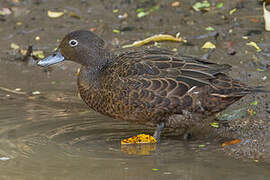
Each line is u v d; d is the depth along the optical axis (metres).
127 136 11.02
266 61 13.75
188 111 10.29
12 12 18.08
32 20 17.52
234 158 9.74
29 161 9.70
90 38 11.20
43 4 18.53
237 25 15.68
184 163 9.55
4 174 9.16
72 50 11.34
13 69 15.16
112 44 15.50
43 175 9.11
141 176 9.06
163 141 10.72
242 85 10.34
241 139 10.55
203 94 10.15
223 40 15.02
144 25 16.56
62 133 11.09
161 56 10.73
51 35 16.52
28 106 12.70
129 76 10.36
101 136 10.98
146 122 10.64
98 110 11.01
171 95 10.12
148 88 10.16
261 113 11.60
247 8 16.64
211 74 10.18
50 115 12.09
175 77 10.21
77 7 18.17
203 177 8.97
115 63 10.87
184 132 11.20
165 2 17.89
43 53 15.52
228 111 11.87
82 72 11.15
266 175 8.97
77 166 9.48
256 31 15.20
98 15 17.48
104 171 9.27
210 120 11.54
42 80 14.48
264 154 9.87
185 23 16.33
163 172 9.20
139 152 10.13
